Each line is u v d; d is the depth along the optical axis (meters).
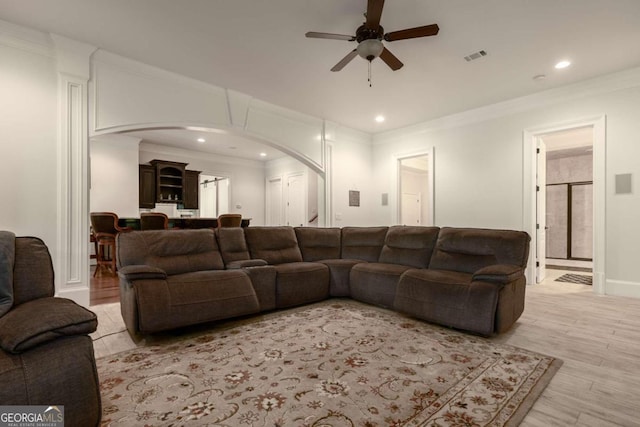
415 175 9.35
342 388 1.73
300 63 3.53
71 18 2.74
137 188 6.55
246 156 8.58
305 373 1.89
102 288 4.18
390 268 3.30
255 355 2.14
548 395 1.66
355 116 5.36
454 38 3.03
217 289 2.69
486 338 2.46
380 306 3.34
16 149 2.87
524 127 4.50
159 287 2.44
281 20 2.78
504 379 1.82
